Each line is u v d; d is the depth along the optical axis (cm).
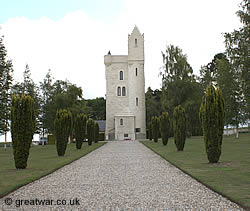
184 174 1289
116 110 6303
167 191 934
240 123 4134
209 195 866
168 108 5031
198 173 1255
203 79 5956
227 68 4072
